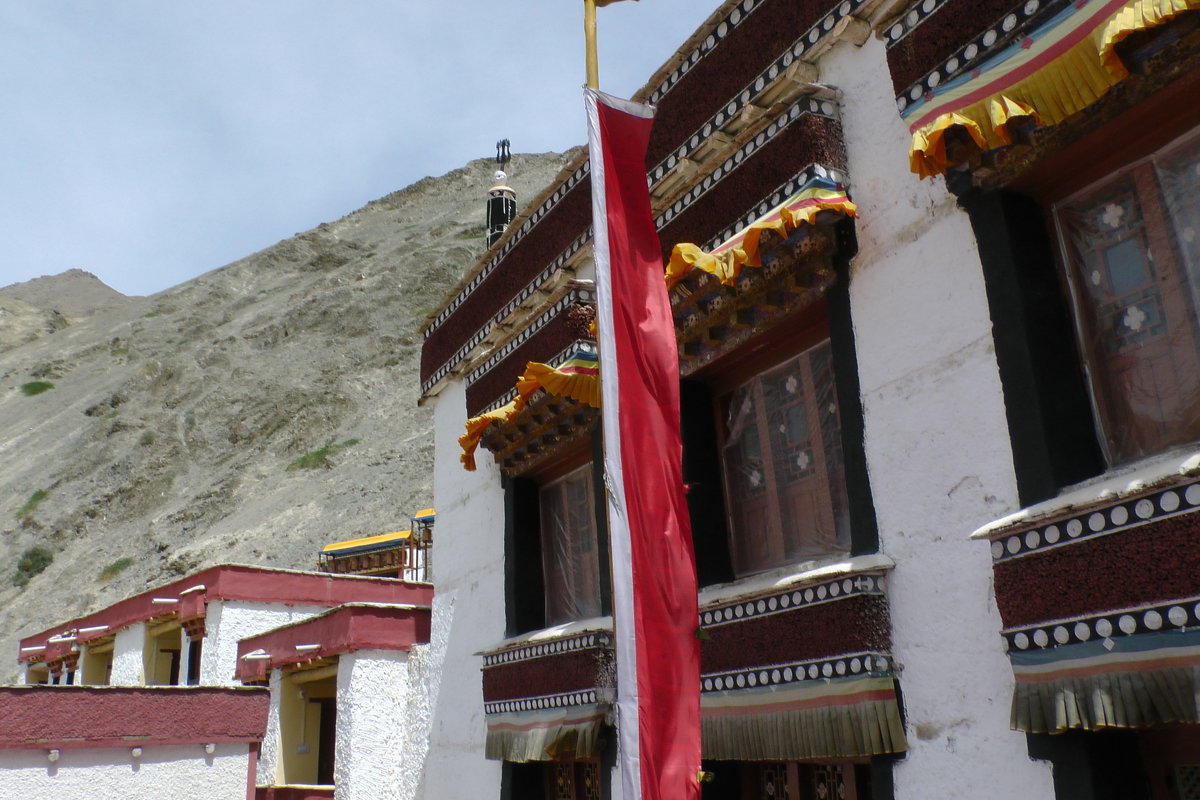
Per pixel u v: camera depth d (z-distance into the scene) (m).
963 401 5.34
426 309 70.75
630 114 5.51
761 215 6.55
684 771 4.62
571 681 8.21
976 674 5.04
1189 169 4.62
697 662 4.86
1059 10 4.68
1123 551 4.18
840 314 6.21
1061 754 4.48
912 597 5.46
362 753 11.97
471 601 10.88
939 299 5.57
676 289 6.98
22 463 65.31
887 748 5.31
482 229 84.06
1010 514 4.82
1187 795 4.34
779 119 6.51
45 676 26.00
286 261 91.12
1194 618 3.89
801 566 6.24
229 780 11.25
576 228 9.45
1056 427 4.82
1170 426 4.61
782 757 5.82
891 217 5.96
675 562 4.94
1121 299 4.87
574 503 9.55
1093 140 4.79
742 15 7.31
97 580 48.59
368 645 12.38
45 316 104.50
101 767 10.55
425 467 46.75
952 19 5.26
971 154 5.13
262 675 15.12
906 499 5.60
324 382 62.09
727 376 7.47
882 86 6.18
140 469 58.44
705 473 7.39
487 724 9.67
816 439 6.64
